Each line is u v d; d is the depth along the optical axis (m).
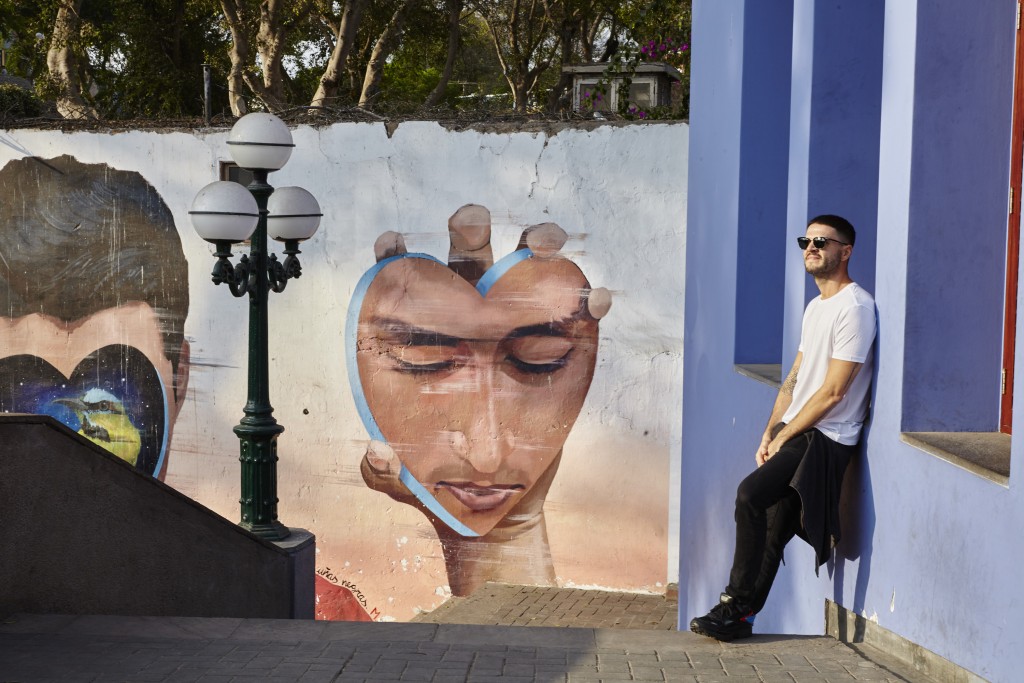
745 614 4.58
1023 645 3.34
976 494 3.60
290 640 4.73
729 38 7.04
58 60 18.11
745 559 4.52
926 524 3.93
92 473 5.55
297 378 10.81
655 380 10.18
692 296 8.36
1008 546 3.42
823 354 4.42
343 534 10.84
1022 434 3.36
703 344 7.82
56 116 11.52
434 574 10.70
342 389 10.74
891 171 4.22
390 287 10.57
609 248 10.17
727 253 7.03
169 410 11.07
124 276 11.07
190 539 6.42
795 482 4.30
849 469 4.61
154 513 6.05
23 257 11.21
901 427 4.12
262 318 7.75
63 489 5.36
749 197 6.74
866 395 4.44
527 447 10.45
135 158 10.97
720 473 7.15
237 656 4.46
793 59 5.53
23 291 11.23
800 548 5.30
